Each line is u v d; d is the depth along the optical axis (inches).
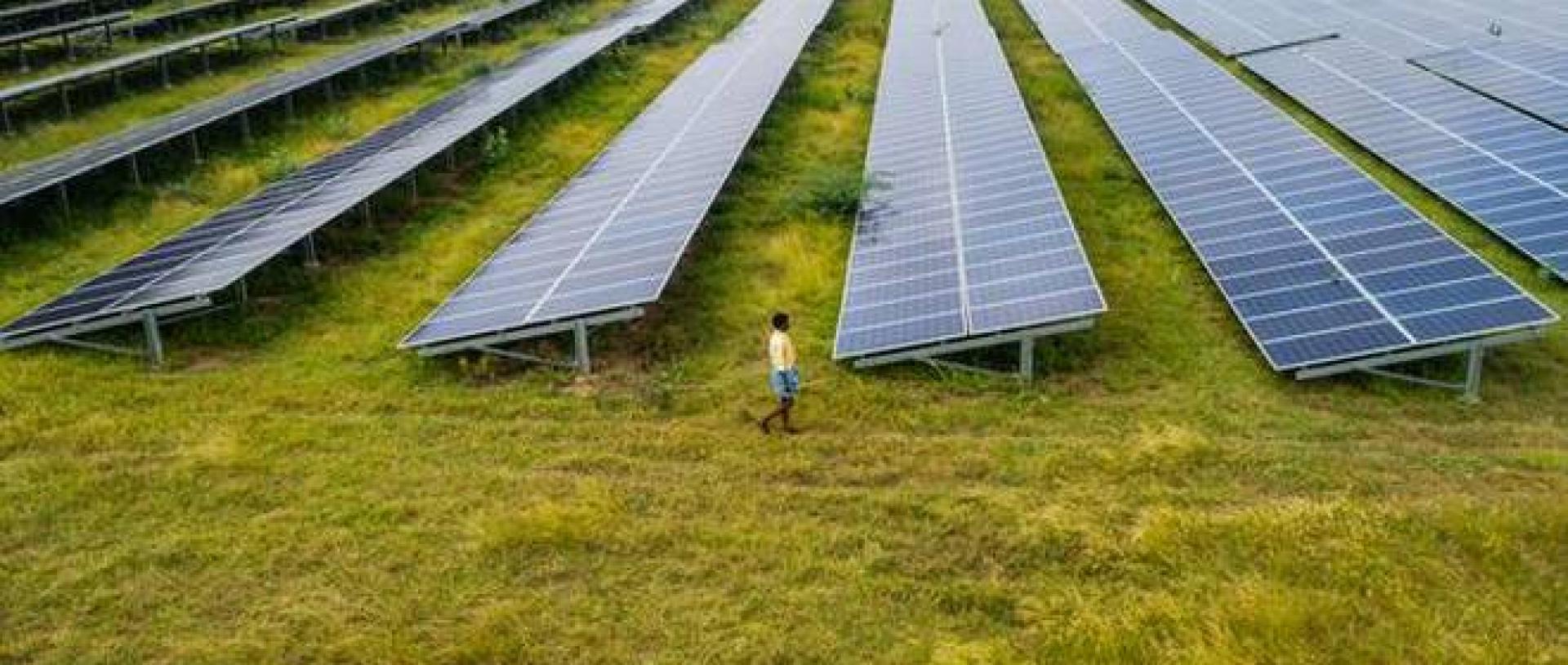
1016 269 808.3
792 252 993.5
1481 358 681.0
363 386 797.9
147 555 603.2
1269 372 735.1
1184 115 1290.6
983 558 568.4
